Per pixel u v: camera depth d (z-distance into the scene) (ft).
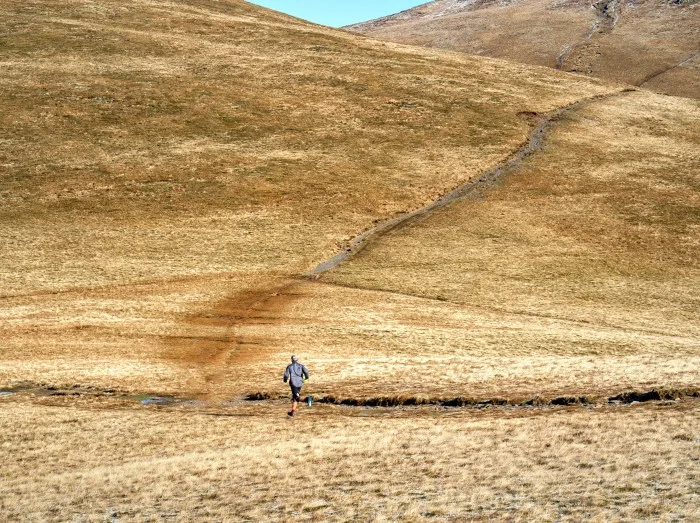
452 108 310.65
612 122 318.24
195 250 192.34
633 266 189.57
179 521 50.57
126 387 102.37
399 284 171.73
